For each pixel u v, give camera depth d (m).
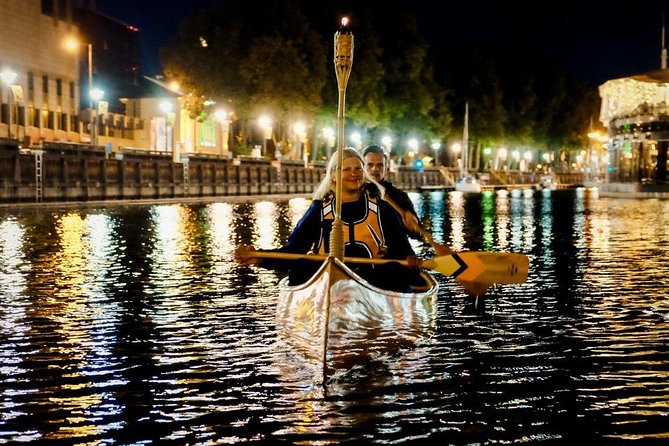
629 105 67.12
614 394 7.91
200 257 19.05
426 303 10.01
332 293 8.27
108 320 11.39
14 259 18.62
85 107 74.38
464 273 9.80
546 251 21.17
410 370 8.65
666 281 15.27
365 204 9.19
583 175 141.62
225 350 9.58
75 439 6.75
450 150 120.81
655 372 8.70
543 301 12.98
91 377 8.50
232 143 78.62
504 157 122.19
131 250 20.75
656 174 62.62
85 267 17.14
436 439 6.73
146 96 78.31
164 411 7.41
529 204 52.62
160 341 10.09
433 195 73.62
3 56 60.12
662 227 30.03
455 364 8.95
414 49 87.81
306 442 6.67
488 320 11.44
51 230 27.77
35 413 7.38
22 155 43.34
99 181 50.34
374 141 92.19
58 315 11.77
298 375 8.45
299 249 9.21
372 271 9.27
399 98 87.94
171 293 13.72
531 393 7.93
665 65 73.94
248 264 9.06
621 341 10.13
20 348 9.76
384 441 6.70
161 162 56.88
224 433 6.88
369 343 8.80
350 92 77.12
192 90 68.62
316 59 71.12
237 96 68.25
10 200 42.47
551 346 9.85
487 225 31.83
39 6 65.12
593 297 13.41
